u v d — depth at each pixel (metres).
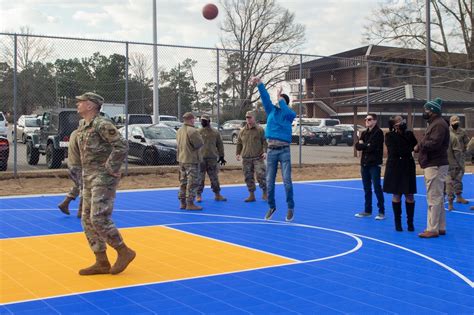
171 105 20.05
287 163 10.47
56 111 17.95
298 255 7.77
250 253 7.88
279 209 12.34
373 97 27.91
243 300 5.64
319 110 54.06
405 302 5.63
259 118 21.92
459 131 12.69
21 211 11.70
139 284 6.19
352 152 30.69
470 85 35.75
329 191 15.97
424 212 12.04
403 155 9.57
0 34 15.24
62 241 8.64
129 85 18.88
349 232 9.62
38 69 17.25
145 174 17.98
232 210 12.15
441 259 7.61
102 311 5.23
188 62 18.03
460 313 5.30
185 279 6.43
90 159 6.29
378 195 11.03
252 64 20.80
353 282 6.38
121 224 10.36
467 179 19.64
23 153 24.84
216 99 19.39
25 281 6.28
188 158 11.98
